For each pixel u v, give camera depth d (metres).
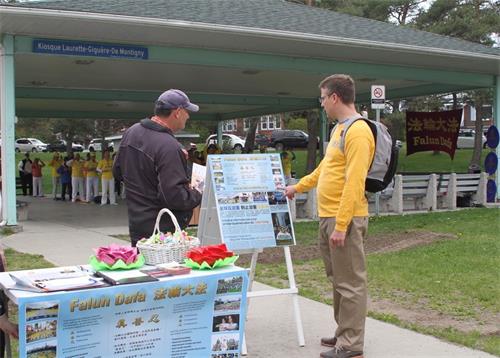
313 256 9.03
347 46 13.87
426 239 10.41
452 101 35.81
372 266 8.15
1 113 11.56
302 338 5.07
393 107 38.25
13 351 4.71
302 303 6.43
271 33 12.62
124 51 12.42
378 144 4.52
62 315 3.25
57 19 10.71
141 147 4.53
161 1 13.13
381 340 5.16
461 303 6.32
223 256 3.92
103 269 3.78
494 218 13.30
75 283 3.42
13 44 11.43
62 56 12.48
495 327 5.51
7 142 11.53
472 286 6.96
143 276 3.57
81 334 3.34
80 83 19.12
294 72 16.41
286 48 13.81
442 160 36.66
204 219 5.20
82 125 42.47
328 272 4.89
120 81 18.73
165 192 4.40
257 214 5.11
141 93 21.50
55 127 44.84
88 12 10.74
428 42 15.16
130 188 4.59
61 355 3.27
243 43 13.18
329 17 16.02
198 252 3.91
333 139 4.68
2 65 11.46
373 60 15.48
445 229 11.57
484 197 16.52
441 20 29.66
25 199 21.72
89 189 19.86
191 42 12.88
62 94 20.33
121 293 3.41
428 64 16.19
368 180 4.54
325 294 6.81
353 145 4.38
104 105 24.34
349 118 4.54
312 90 21.75
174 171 4.43
